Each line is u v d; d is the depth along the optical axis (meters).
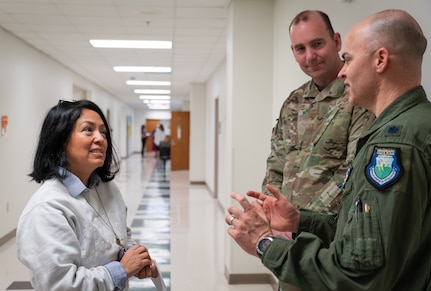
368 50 1.10
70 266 1.28
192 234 5.79
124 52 7.04
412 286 1.02
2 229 5.26
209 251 5.01
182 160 14.66
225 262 4.24
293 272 1.07
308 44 1.80
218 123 8.44
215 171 8.92
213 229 6.10
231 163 4.07
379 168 0.98
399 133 1.00
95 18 4.92
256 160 4.08
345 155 1.61
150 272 1.52
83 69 9.05
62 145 1.46
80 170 1.50
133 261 1.45
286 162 1.87
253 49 4.07
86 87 10.73
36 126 6.66
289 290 1.39
